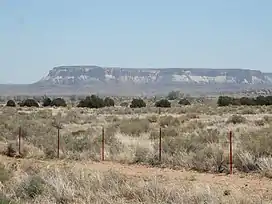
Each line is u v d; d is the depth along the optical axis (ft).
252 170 67.46
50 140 98.37
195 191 44.47
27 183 48.93
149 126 135.85
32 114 214.90
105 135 106.52
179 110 257.96
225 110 251.80
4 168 59.26
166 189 45.80
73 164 74.49
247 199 44.34
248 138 88.02
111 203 42.96
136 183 50.06
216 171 68.54
